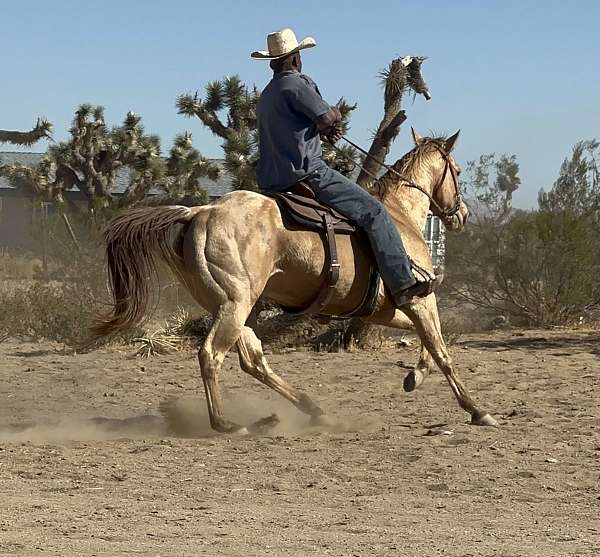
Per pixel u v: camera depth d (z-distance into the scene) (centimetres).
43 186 3350
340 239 984
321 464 866
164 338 1683
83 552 581
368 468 853
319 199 985
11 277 2736
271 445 948
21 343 1841
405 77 1703
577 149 2338
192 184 3291
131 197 3238
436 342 1038
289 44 985
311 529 654
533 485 797
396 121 1714
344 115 1911
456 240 2253
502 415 1119
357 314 1020
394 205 1077
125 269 973
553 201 2309
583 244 2150
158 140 3422
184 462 872
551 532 656
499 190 3709
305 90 967
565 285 2152
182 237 977
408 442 961
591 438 982
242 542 614
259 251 959
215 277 956
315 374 1434
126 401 1245
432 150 1122
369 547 607
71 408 1196
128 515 683
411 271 995
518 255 2161
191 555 579
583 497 764
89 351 1686
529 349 1720
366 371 1464
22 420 1109
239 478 812
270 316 1752
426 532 650
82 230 2109
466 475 830
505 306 2248
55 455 895
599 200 2306
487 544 619
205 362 966
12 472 821
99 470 834
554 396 1251
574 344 1802
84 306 1752
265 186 1000
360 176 1742
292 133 973
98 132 3366
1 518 664
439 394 1270
